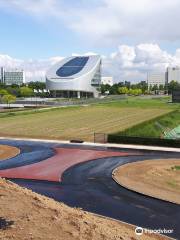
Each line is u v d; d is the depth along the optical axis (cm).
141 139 6084
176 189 3509
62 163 4681
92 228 1938
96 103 15875
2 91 17462
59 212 2084
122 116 10556
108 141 6269
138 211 2897
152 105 14650
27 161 4788
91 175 4081
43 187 3612
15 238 1673
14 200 2194
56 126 8381
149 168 4362
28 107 13325
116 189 3534
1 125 8494
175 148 5797
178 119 9988
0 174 4103
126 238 1989
